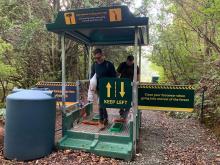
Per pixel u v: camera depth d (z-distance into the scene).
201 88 9.52
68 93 7.94
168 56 12.70
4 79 9.80
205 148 6.00
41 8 11.15
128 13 4.92
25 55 10.77
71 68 12.67
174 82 12.43
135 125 5.32
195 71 11.49
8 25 10.05
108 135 5.54
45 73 11.49
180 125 8.45
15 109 4.93
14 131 4.95
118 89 5.31
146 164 4.91
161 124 8.59
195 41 10.88
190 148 5.99
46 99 5.09
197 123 8.66
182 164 4.95
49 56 11.73
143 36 6.38
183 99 5.98
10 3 10.66
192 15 8.56
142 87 6.20
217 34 8.45
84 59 12.85
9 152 5.03
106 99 5.37
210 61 9.39
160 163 4.98
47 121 5.12
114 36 6.94
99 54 5.91
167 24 11.80
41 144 5.05
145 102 6.19
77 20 5.17
